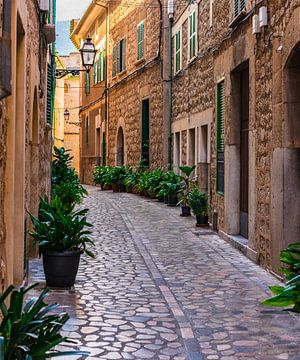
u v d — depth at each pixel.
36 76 8.66
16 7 5.12
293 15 6.94
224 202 11.26
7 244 4.96
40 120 9.77
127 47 24.44
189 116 15.99
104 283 7.62
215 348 5.11
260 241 8.73
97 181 26.39
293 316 6.09
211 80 13.16
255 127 8.91
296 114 7.44
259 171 8.76
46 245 7.13
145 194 21.30
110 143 27.42
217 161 12.14
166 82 19.22
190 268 8.65
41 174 10.15
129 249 10.30
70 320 5.84
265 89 8.38
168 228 12.98
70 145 42.94
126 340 5.29
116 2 26.14
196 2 14.83
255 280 7.79
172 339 5.35
